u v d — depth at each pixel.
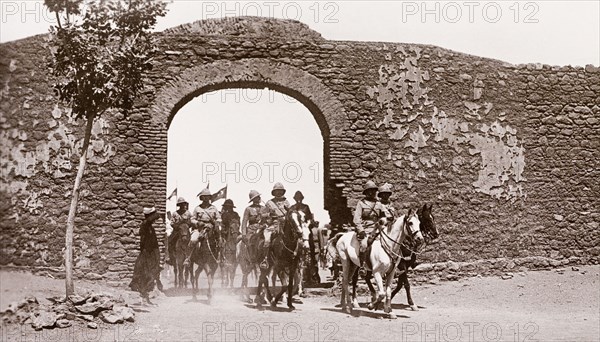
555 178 20.03
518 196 19.73
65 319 12.30
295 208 14.88
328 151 19.23
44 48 17.84
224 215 19.64
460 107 19.59
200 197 16.09
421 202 19.02
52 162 17.64
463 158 19.44
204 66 18.59
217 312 14.33
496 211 19.48
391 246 13.77
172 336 11.79
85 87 14.07
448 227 19.05
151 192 18.09
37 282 15.84
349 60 19.20
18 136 17.42
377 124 19.12
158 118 18.28
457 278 18.72
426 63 19.55
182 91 18.45
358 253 14.21
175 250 19.08
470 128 19.58
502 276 18.97
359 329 12.48
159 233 18.02
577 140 20.27
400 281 15.24
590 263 19.97
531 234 19.67
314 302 16.48
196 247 15.81
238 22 18.97
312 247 18.53
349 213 18.70
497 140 19.75
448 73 19.64
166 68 18.47
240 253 18.38
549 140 20.14
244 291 18.05
